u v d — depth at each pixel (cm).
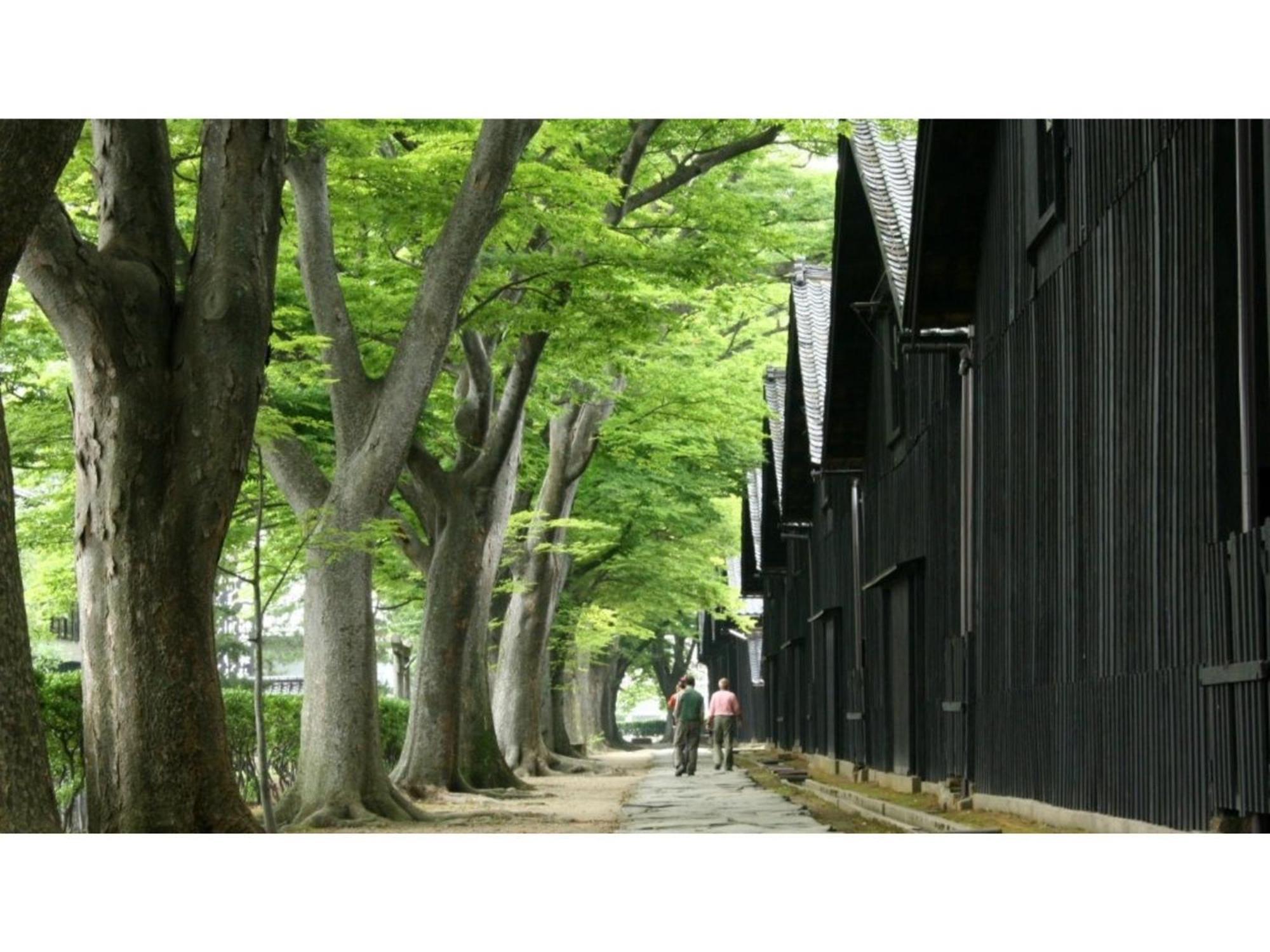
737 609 5691
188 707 1175
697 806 2172
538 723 3450
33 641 4191
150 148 1248
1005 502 1666
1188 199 1091
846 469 2817
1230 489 1024
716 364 3597
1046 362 1495
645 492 3859
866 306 2464
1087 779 1334
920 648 2258
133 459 1183
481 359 2297
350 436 1758
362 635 1759
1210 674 1010
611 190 1877
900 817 1830
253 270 1245
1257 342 1003
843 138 2341
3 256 916
